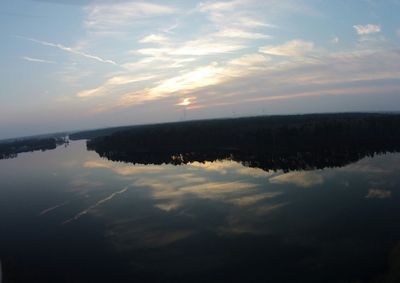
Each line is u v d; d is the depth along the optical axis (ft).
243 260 84.58
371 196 120.88
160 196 146.10
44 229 119.24
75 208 141.59
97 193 163.32
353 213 106.73
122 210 132.16
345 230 95.35
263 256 85.56
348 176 149.69
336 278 73.46
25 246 105.29
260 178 160.97
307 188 137.18
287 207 117.19
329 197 123.54
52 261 92.99
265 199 127.95
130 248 97.14
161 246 96.63
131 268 85.92
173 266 85.05
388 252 81.35
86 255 95.35
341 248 85.66
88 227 117.19
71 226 119.85
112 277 82.43
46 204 152.97
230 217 113.19
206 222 111.04
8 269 90.22
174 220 115.65
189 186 158.20
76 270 87.04
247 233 99.55
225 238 97.71
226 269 81.41
